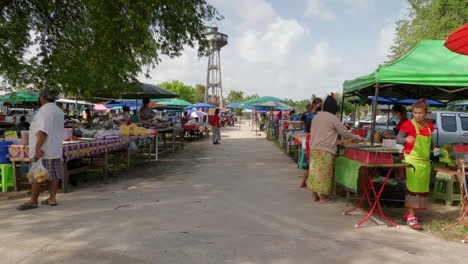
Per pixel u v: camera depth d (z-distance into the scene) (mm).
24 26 9062
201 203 4797
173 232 3508
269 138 18562
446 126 10078
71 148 5367
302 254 2969
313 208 4609
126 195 5285
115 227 3652
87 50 8336
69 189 5660
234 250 3037
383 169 5086
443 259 2900
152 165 8695
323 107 4801
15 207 4516
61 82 8203
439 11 15617
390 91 8266
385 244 3254
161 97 12680
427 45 6023
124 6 7824
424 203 3768
